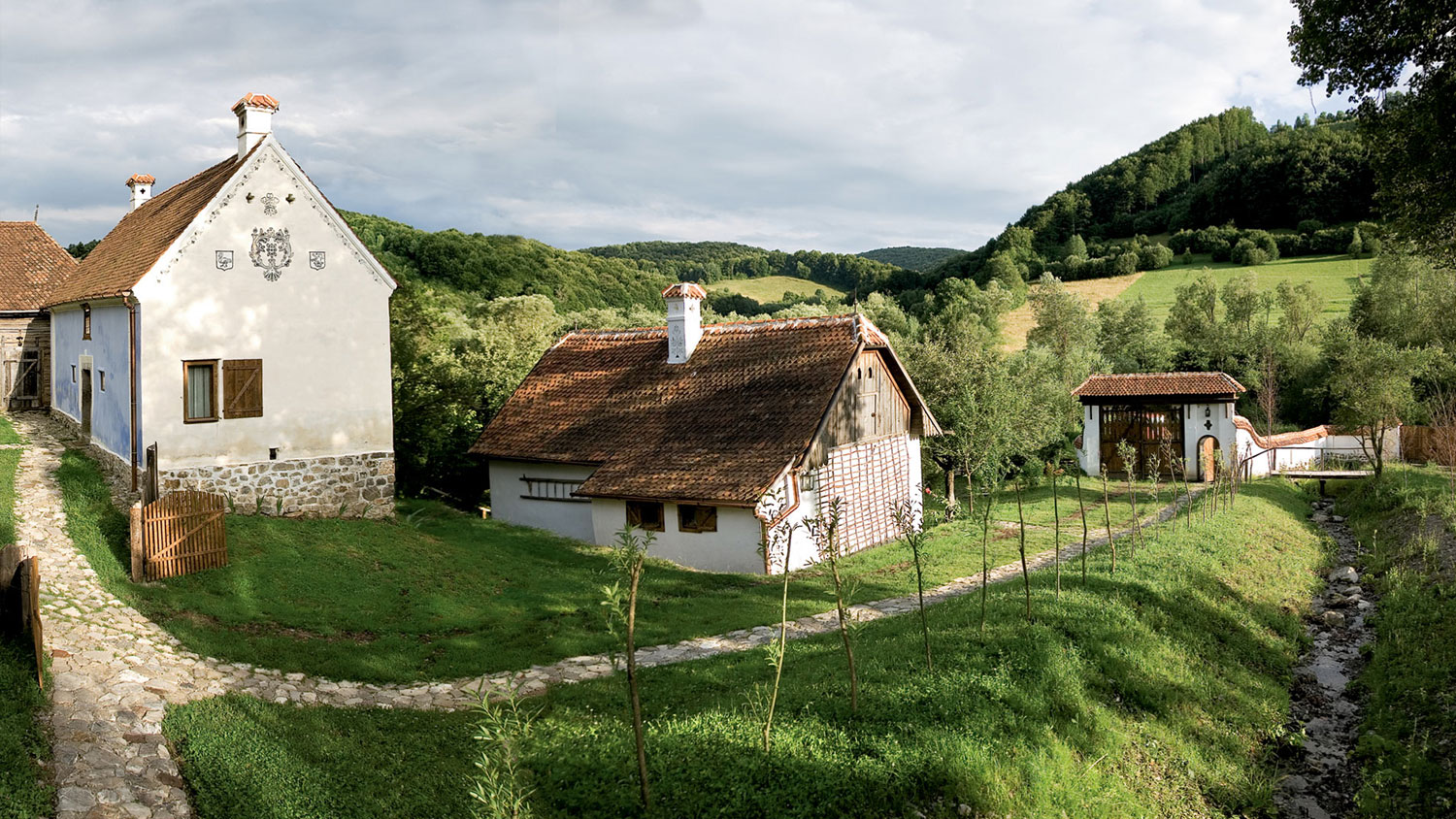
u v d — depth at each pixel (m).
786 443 24.09
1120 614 14.61
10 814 7.84
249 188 20.48
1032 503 33.34
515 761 9.04
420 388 30.88
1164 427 39.47
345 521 21.66
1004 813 9.16
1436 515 22.50
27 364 31.41
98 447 23.23
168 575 15.86
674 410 27.28
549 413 29.55
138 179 31.44
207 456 20.08
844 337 26.89
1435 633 14.94
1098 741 11.08
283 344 21.09
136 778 9.04
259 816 8.46
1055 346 67.38
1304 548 22.88
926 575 21.62
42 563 15.23
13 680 10.35
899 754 9.57
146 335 19.20
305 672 12.90
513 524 27.59
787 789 8.83
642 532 24.59
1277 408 53.06
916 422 30.75
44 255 33.06
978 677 11.65
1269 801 11.01
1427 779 10.81
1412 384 41.53
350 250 22.11
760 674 12.84
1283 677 14.54
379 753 10.20
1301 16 16.14
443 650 14.78
